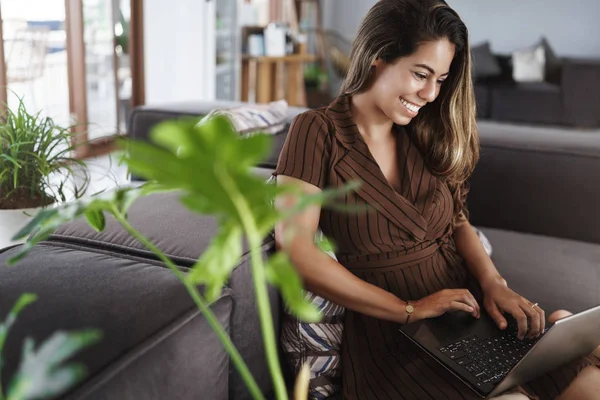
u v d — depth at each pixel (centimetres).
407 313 149
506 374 128
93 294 122
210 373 127
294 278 53
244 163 48
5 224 184
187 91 555
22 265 133
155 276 131
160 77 541
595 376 142
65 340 51
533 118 665
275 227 150
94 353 107
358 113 162
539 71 697
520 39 788
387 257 159
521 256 214
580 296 188
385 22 152
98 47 473
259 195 51
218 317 127
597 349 151
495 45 796
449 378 139
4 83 381
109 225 156
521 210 242
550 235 240
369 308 148
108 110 494
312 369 154
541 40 743
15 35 405
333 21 827
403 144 165
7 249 147
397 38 150
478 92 679
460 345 146
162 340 113
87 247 148
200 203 52
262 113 253
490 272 172
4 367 101
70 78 452
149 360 111
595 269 208
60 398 97
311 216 147
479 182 245
